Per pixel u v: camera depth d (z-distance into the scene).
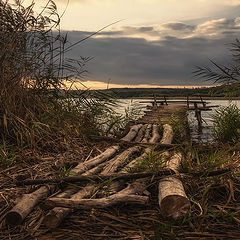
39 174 4.10
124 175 3.50
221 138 7.38
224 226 2.85
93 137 6.52
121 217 2.98
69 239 2.67
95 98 6.97
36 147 5.14
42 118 5.65
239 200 3.39
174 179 3.39
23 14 5.61
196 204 3.11
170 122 9.02
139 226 2.85
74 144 5.82
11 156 4.68
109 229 2.81
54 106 6.21
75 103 6.85
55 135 5.66
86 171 3.95
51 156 5.02
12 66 5.42
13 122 5.27
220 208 3.14
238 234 2.71
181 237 2.67
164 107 18.11
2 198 3.40
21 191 3.55
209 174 3.52
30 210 2.96
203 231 2.76
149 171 3.53
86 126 6.89
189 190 3.44
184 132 8.05
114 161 4.46
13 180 3.79
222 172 3.52
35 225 2.87
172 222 2.87
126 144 6.16
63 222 2.92
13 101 5.34
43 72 6.06
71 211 3.02
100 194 3.27
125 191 3.22
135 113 9.34
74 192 3.34
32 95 5.82
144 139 6.96
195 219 2.95
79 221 2.93
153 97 20.78
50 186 3.38
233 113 7.58
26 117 5.23
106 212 3.08
